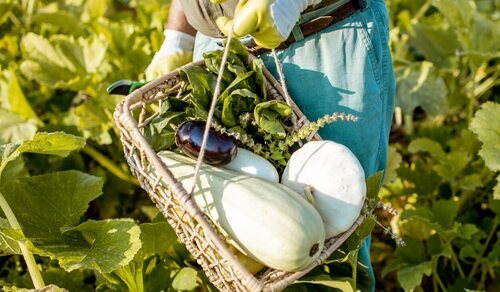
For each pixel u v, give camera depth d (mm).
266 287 1613
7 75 3320
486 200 3121
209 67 1920
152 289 2311
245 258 1775
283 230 1662
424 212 2674
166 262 2365
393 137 3547
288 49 1980
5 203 2018
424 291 2895
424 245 2932
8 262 2721
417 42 3539
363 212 1856
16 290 1979
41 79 3174
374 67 1970
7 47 3869
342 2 1920
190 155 1809
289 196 1722
